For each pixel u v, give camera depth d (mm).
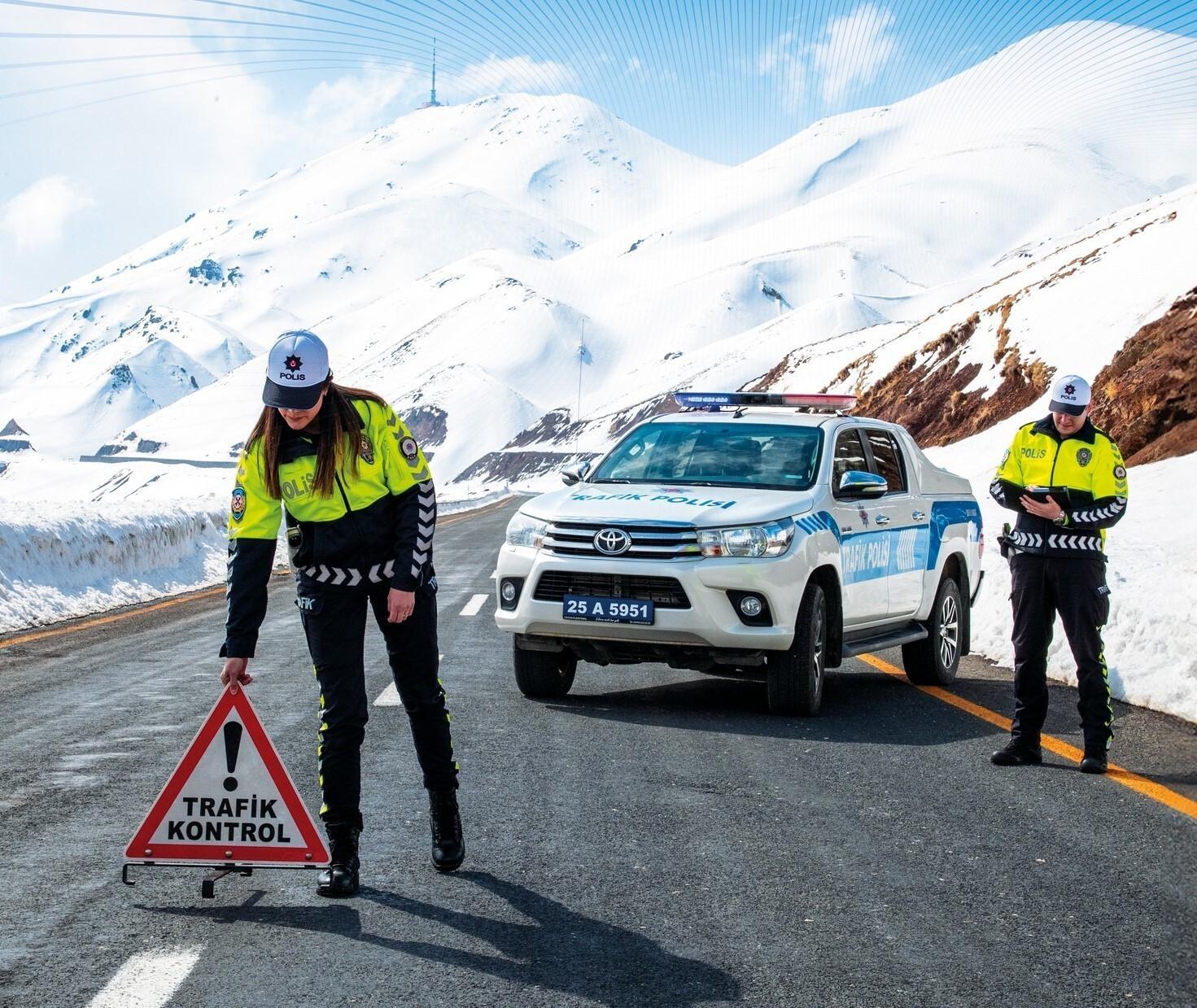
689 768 6457
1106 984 3674
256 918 4145
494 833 5207
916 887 4570
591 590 7953
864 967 3781
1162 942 4031
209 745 4438
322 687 4535
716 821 5445
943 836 5250
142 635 11805
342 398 4492
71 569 15094
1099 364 36844
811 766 6570
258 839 4418
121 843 4973
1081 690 6598
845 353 90438
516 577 8180
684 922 4164
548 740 7125
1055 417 6695
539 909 4273
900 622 9328
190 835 4426
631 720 7773
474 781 6105
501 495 73250
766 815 5559
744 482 8625
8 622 12648
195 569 18984
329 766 4457
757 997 3535
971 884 4609
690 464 8883
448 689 8812
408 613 4531
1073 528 6621
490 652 10695
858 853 4988
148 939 3924
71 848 4895
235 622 4469
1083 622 6570
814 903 4371
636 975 3684
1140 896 4496
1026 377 40656
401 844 5043
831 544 8203
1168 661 8758
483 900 4363
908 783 6199
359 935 3992
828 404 9961
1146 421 28297
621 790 5969
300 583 4582
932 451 40125
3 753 6535
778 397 9984
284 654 10391
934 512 9945
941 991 3598
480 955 3826
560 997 3512
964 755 6898
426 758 4734
